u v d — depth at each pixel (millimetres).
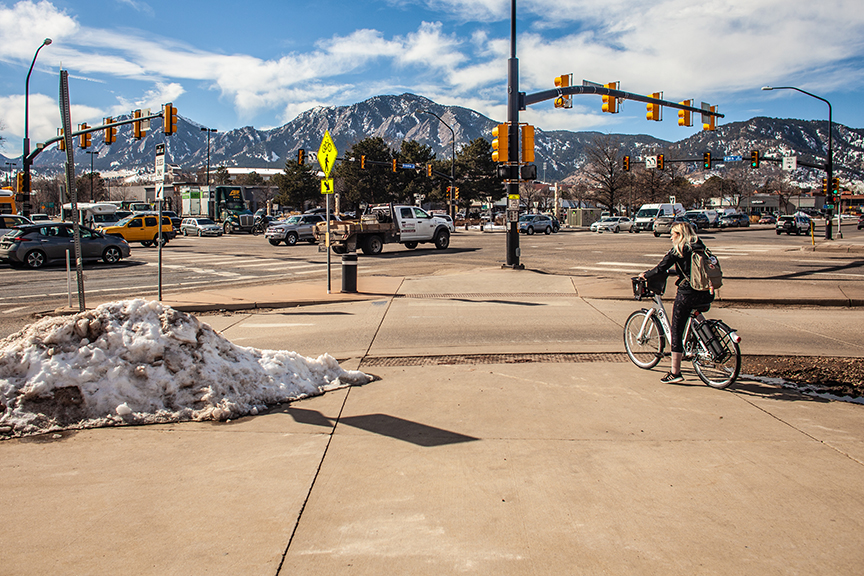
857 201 153250
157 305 5457
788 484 3660
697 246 5961
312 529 3143
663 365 6922
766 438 4469
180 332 5309
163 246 33906
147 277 17609
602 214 77375
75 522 3215
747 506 3377
